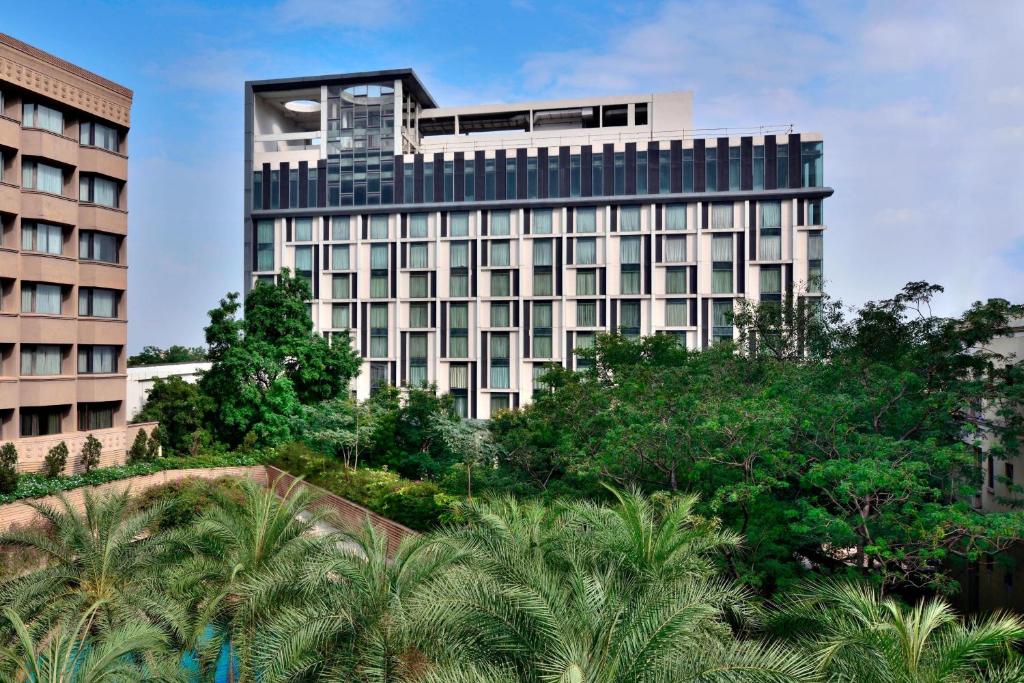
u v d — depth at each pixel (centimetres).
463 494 2569
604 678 849
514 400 5262
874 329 2467
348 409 3678
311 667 1191
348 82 5344
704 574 1340
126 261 3494
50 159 3095
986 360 2067
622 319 5134
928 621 936
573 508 1549
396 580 1341
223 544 1705
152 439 3341
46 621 1470
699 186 5016
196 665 1462
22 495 2505
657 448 1936
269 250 5466
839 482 1677
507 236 5234
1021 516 1499
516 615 980
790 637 1177
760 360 2794
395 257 5366
